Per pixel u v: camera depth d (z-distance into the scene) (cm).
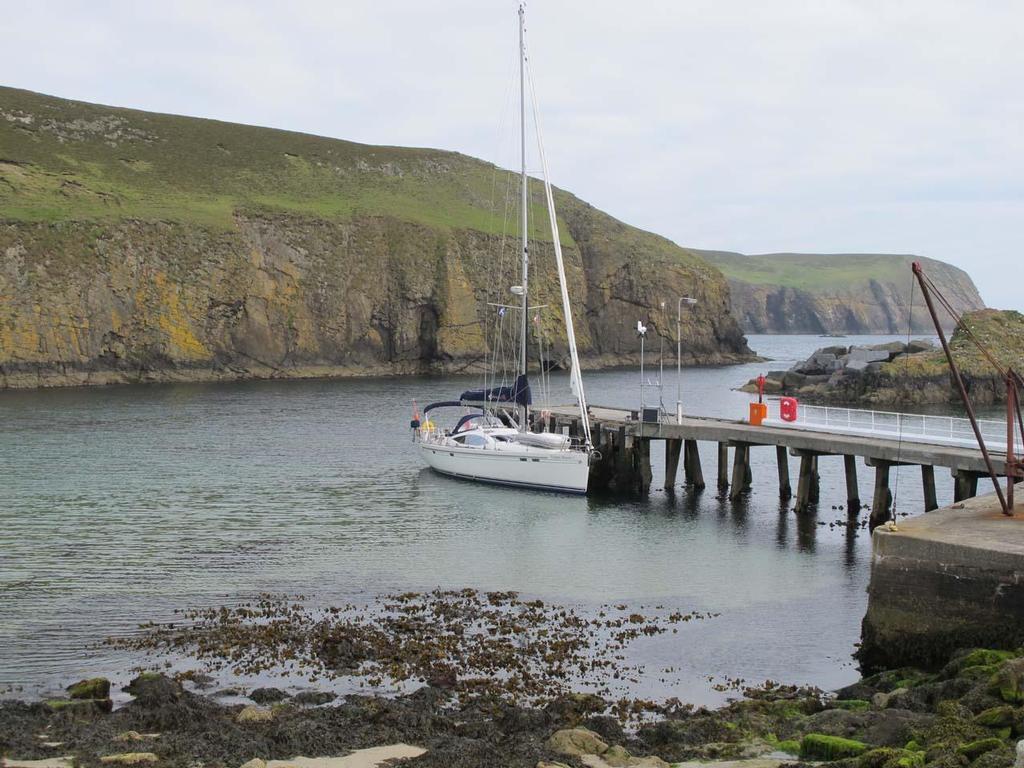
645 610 2722
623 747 1781
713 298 17200
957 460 3412
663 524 3788
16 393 9594
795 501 4228
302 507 4062
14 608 2681
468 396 4978
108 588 2875
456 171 17950
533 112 4838
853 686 2119
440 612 2655
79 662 2272
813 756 1720
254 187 15188
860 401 8775
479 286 14862
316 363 13400
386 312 14288
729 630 2559
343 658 2284
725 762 1716
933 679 2048
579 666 2278
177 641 2408
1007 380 2753
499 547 3412
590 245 17088
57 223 11825
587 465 4297
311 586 2912
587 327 16412
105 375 11400
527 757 1681
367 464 5191
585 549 3391
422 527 3712
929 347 10219
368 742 1773
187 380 11956
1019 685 1742
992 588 2177
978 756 1504
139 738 1762
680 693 2136
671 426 4388
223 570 3080
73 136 14550
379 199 15900
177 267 12450
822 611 2727
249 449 5712
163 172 14625
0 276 11094
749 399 9419
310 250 13925
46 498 4188
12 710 1920
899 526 2422
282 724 1845
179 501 4156
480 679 2161
